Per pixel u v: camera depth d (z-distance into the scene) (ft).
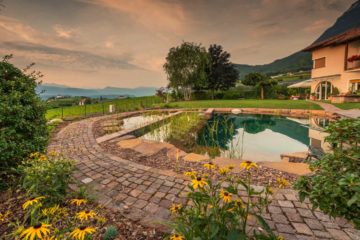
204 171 11.82
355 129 4.46
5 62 10.12
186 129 29.37
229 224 4.65
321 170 4.88
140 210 7.69
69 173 8.21
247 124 37.29
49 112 42.50
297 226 6.68
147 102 68.18
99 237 6.07
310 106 47.65
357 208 3.58
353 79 51.85
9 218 6.66
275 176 11.02
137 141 19.27
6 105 8.71
